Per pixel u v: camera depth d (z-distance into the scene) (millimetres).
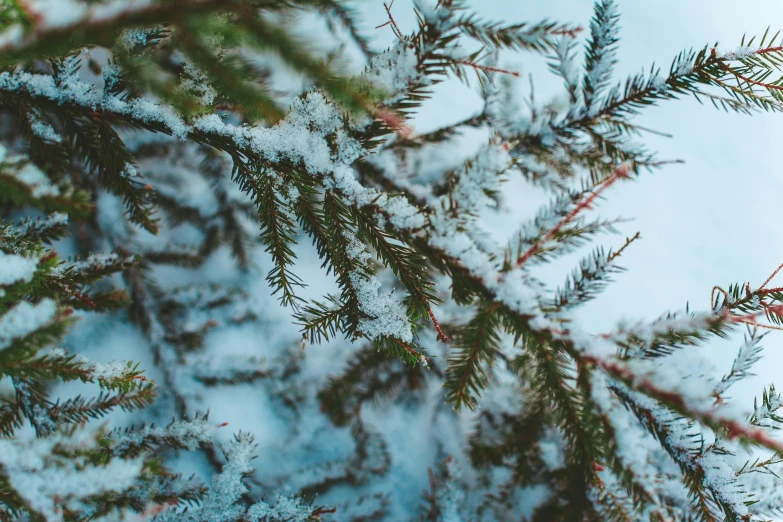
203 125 934
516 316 861
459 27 867
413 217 887
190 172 1637
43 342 849
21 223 1047
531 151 1127
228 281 1704
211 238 1645
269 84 1009
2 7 766
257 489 1479
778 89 980
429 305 923
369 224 907
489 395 1586
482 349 914
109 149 988
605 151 1123
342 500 1545
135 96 953
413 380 1645
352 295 941
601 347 842
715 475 958
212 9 752
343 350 1706
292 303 963
